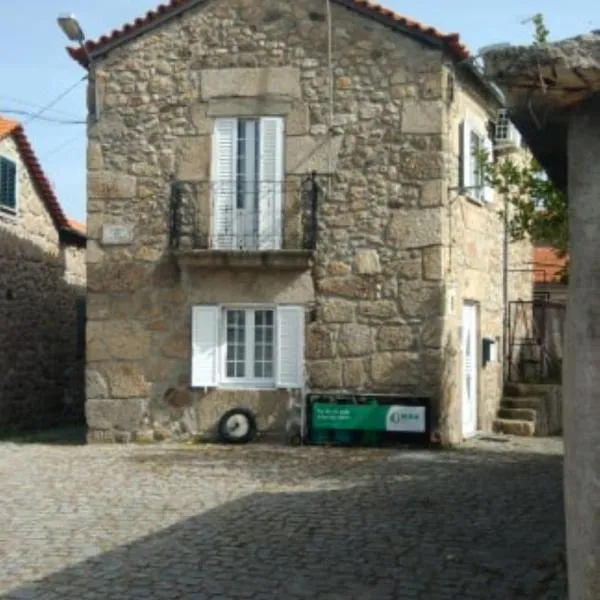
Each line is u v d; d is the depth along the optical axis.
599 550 3.86
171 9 14.69
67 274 20.73
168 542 7.86
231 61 14.66
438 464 12.25
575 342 3.95
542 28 11.38
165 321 14.77
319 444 14.21
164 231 14.77
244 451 13.59
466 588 6.53
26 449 14.08
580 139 3.95
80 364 21.52
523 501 9.56
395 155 14.24
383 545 7.72
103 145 14.93
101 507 9.36
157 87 14.83
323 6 14.43
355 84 14.37
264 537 8.01
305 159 14.45
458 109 14.88
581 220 3.94
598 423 3.87
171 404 14.73
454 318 14.53
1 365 17.50
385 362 14.19
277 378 14.46
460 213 15.00
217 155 14.66
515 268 18.55
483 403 15.95
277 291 14.49
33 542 7.89
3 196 17.33
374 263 14.26
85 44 14.85
